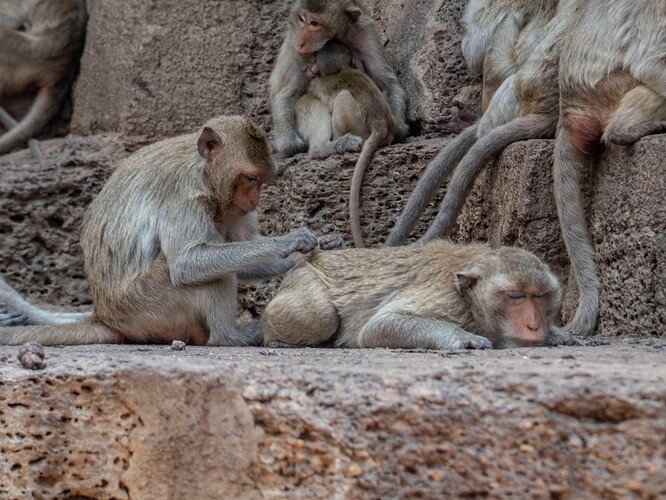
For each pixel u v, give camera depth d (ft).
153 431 23.76
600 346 29.78
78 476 24.34
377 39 50.78
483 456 21.83
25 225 53.31
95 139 55.21
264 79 53.88
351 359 25.95
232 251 33.17
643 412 21.17
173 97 53.72
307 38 49.06
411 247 32.89
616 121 34.32
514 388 21.98
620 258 34.83
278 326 32.68
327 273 32.94
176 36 53.83
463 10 49.49
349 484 22.47
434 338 29.68
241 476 23.13
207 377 23.38
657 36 33.65
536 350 28.09
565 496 21.47
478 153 39.88
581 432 21.50
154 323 34.32
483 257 30.63
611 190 35.32
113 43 55.21
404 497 22.20
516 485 21.66
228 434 23.21
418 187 41.63
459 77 48.96
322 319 32.27
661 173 32.53
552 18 41.70
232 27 53.88
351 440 22.47
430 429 22.11
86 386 24.23
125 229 34.47
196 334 34.73
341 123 47.55
